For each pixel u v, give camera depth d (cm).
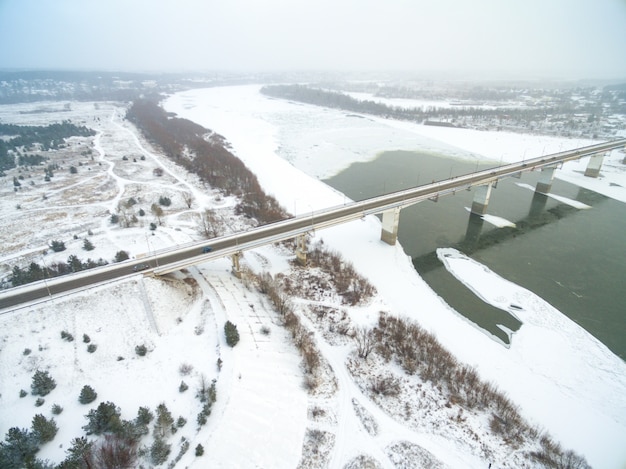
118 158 17175
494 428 5056
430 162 18325
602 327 7312
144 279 6700
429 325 7250
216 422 4578
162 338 5906
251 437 4550
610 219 12081
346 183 15238
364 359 6147
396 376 5872
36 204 11806
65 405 4650
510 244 10450
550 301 8062
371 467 4491
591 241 10669
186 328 6194
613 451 4975
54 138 19750
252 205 12125
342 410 5238
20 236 9675
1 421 4397
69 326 5762
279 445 4575
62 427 4369
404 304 7850
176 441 4369
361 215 9162
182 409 4772
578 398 5803
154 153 18475
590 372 6284
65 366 5172
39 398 4684
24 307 5841
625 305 7956
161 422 4400
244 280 7956
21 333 5522
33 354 5259
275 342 6166
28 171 14875
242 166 15800
